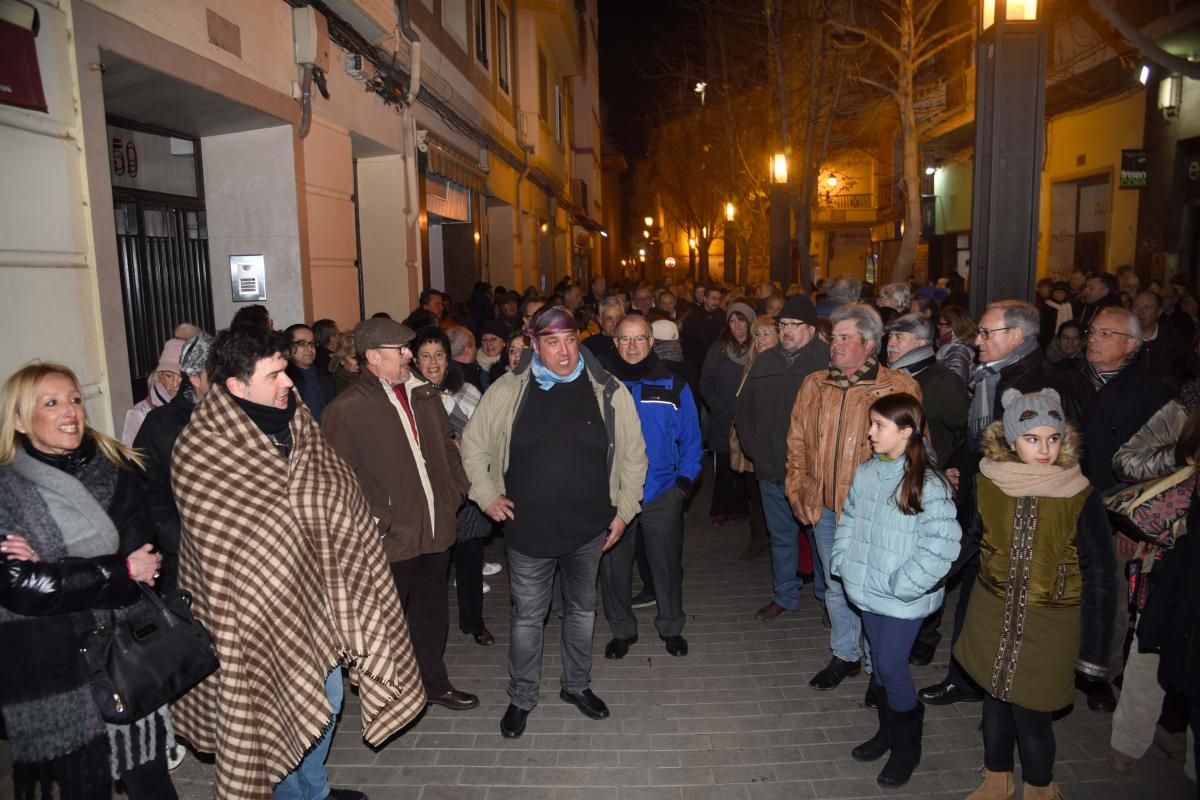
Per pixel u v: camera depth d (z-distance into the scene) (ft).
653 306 36.37
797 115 63.98
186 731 10.74
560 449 13.58
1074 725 13.92
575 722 14.37
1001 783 11.61
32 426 9.36
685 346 35.04
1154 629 10.41
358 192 33.99
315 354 20.77
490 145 50.70
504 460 13.87
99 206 14.90
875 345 15.01
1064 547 10.62
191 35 17.84
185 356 12.37
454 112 41.55
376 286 34.06
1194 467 10.84
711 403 25.17
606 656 16.94
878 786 12.38
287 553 10.09
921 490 11.55
